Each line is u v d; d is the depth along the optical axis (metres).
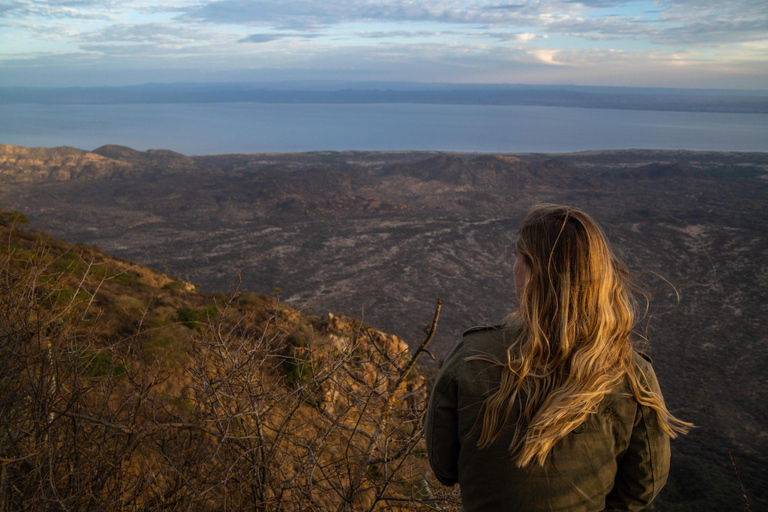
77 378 2.10
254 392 2.47
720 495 27.52
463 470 1.13
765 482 30.23
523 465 1.00
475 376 1.14
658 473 1.11
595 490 1.04
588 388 0.98
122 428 1.95
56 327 2.16
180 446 2.34
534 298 1.08
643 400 1.06
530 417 1.03
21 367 1.91
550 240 1.09
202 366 2.47
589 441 1.03
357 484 2.26
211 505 2.26
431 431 1.24
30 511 1.78
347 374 2.52
